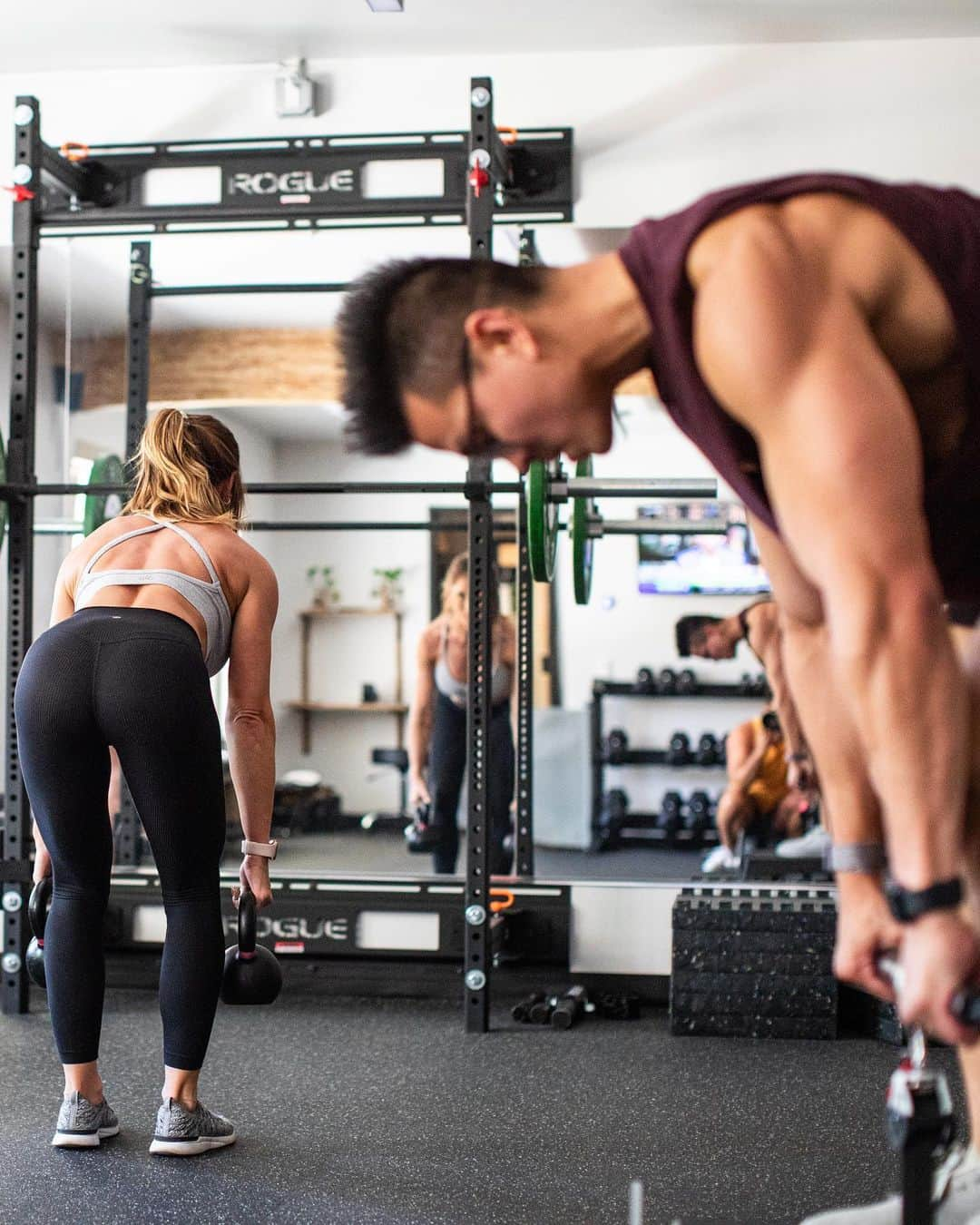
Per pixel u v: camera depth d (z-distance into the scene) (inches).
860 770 48.6
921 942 33.1
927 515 40.7
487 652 130.3
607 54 163.5
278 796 296.8
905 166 159.8
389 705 313.6
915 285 36.2
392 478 309.0
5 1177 84.2
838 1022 127.3
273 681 322.7
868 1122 96.9
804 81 161.0
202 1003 87.5
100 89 169.9
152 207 139.6
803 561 34.6
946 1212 45.5
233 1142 91.7
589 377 38.7
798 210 36.4
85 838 86.9
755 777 207.9
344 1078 109.4
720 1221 54.5
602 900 140.7
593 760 279.4
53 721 83.0
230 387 245.0
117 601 86.9
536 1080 109.2
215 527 91.9
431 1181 84.0
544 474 119.3
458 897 140.7
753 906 126.0
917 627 32.7
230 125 168.6
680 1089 106.3
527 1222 76.3
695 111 162.2
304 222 155.6
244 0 153.9
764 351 34.2
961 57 159.6
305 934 142.6
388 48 164.6
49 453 212.1
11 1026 128.5
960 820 33.9
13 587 135.2
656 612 297.6
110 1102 101.1
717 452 38.2
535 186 163.0
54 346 213.6
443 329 38.4
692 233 36.5
